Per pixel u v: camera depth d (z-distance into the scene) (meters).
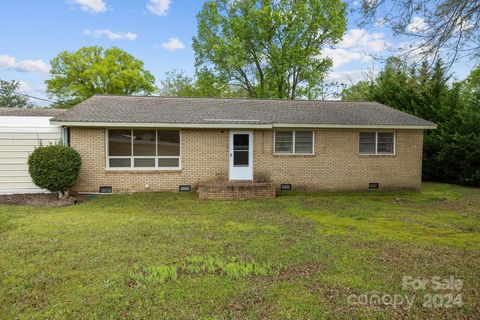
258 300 3.89
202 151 12.46
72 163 10.36
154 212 9.00
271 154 12.91
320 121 12.80
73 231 6.84
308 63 27.12
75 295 4.01
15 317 3.53
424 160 16.91
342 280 4.48
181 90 40.03
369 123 12.98
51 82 38.47
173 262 5.09
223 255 5.44
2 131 11.19
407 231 7.38
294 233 6.95
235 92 32.22
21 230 6.89
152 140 12.15
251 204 10.35
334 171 13.36
